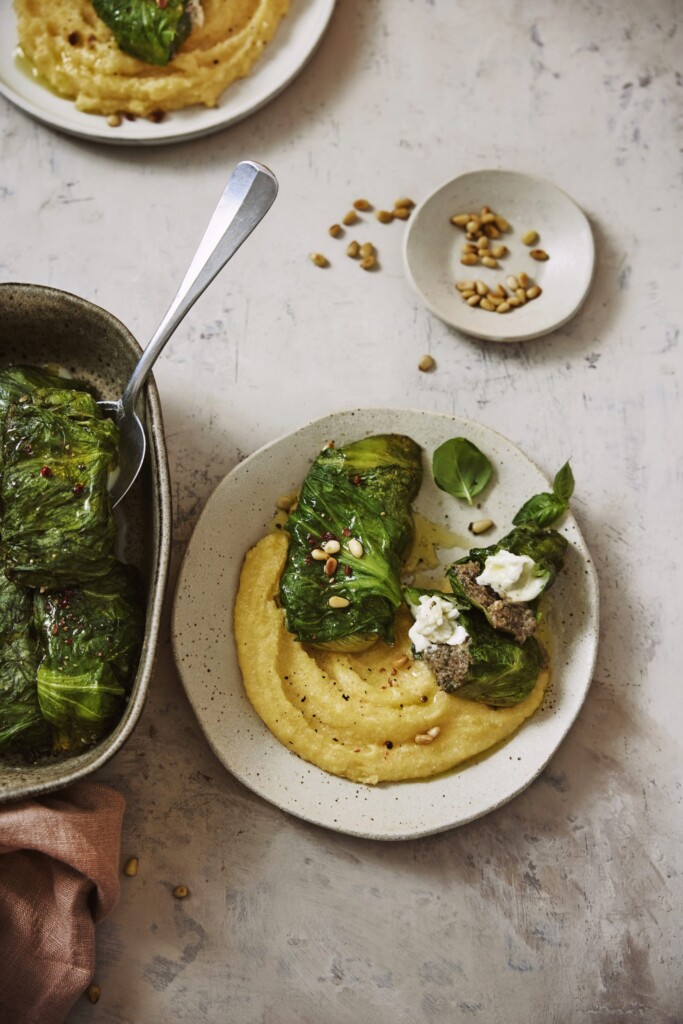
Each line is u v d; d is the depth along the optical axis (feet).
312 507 2.60
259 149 2.89
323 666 2.62
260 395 2.80
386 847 2.67
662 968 2.66
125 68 2.77
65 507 2.39
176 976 2.60
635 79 2.94
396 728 2.55
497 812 2.69
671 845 2.69
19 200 2.84
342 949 2.63
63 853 2.44
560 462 2.81
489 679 2.52
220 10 2.79
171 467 2.76
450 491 2.65
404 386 2.82
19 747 2.46
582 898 2.67
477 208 2.86
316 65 2.92
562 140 2.92
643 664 2.75
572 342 2.85
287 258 2.85
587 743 2.72
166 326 2.44
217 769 2.66
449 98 2.93
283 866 2.65
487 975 2.64
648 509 2.80
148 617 2.40
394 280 2.86
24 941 2.49
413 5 2.95
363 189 2.89
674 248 2.89
